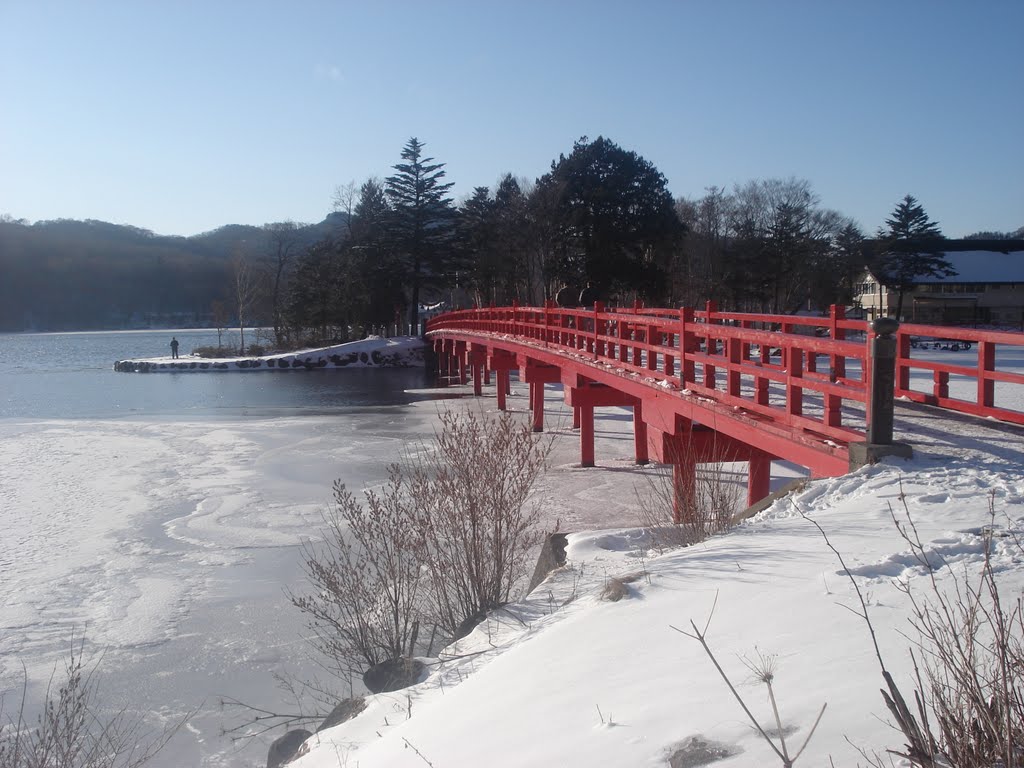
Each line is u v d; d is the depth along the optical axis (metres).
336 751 4.79
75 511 15.74
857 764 2.73
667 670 4.03
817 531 5.71
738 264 56.81
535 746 3.62
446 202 73.94
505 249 66.62
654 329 13.89
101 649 9.23
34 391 46.47
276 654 8.91
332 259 78.06
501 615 6.32
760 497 11.73
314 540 13.16
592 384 19.64
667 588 5.33
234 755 6.83
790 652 3.84
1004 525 5.22
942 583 4.34
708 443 11.87
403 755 4.11
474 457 8.37
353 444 23.47
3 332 147.75
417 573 7.71
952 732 2.56
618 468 18.97
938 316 49.25
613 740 3.42
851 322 10.43
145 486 18.03
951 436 7.97
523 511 14.63
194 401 39.75
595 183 58.16
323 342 74.75
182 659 8.88
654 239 58.28
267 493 16.97
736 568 5.34
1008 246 52.09
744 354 12.02
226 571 11.85
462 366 46.72
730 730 3.19
